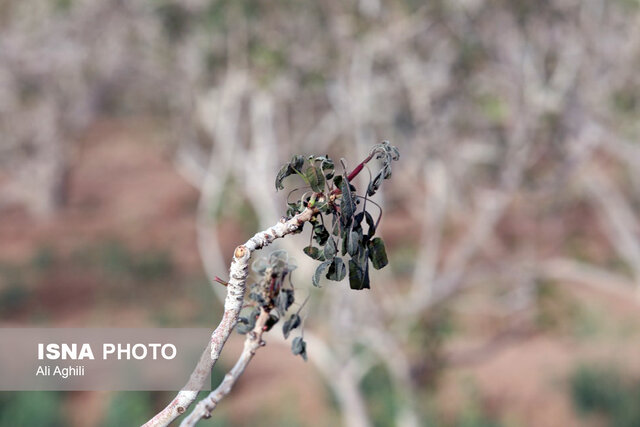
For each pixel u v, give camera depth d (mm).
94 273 15000
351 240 1242
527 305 11672
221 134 8531
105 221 18125
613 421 9352
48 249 15945
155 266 15070
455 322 11742
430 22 7316
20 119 16562
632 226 12242
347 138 7855
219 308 13125
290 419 9539
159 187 20266
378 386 9641
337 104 8211
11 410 9156
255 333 1471
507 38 7527
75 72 11977
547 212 11531
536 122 7621
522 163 7754
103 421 9227
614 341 11461
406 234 14992
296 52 7543
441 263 11984
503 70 7586
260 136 7914
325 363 7770
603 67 7895
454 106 8047
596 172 11539
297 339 1467
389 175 1270
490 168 8656
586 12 7711
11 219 18234
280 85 7918
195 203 19500
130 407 9094
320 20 7414
